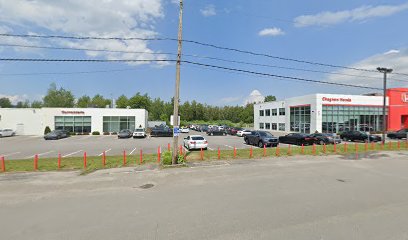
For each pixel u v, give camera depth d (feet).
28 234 17.13
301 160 50.55
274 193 26.73
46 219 19.89
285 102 177.68
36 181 33.27
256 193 26.78
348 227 17.70
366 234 16.53
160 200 24.68
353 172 38.40
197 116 362.94
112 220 19.51
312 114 149.18
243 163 46.85
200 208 22.09
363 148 71.31
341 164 45.75
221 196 25.77
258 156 55.77
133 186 30.53
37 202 24.47
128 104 331.36
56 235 16.90
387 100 159.63
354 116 152.66
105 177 35.50
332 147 72.59
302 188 28.84
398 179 33.58
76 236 16.70
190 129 244.01
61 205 23.45
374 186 29.73
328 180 32.96
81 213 21.21
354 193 26.68
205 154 57.93
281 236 16.26
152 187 29.94
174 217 19.97
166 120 285.43
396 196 25.52
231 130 150.20
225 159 51.75
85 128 155.63
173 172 38.70
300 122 161.17
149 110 358.02
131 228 17.90
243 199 24.63
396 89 161.38
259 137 80.43
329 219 19.22
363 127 154.30
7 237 16.71
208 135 145.89
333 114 148.36
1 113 149.69
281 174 36.94
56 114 152.76
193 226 18.10
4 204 23.91
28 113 151.43
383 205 22.65
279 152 61.52
